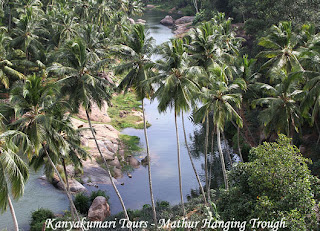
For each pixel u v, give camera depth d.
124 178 43.66
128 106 65.81
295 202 20.62
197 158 49.38
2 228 31.02
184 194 40.50
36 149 25.02
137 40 29.11
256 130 50.31
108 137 51.56
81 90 29.19
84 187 39.38
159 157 49.44
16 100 24.97
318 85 29.70
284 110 32.47
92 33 45.75
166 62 28.08
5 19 77.94
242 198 23.20
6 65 53.12
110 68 33.75
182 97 27.75
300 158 22.80
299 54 34.88
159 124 60.94
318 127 42.75
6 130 24.91
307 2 48.69
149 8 159.62
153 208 30.98
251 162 24.02
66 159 32.22
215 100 29.80
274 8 53.34
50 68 28.69
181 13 140.50
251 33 60.03
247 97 37.06
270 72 35.69
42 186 38.41
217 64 32.38
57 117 28.36
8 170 21.20
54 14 68.62
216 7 95.00
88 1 77.56
